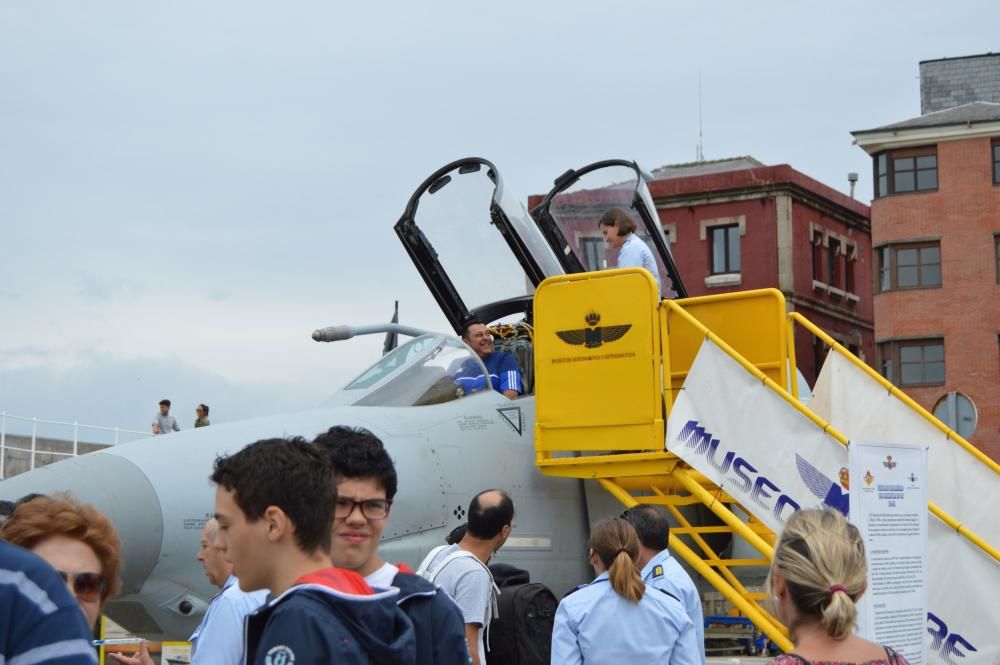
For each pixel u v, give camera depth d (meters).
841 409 12.12
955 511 11.72
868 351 61.09
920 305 51.25
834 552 4.41
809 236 56.03
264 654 3.75
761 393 10.27
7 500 8.59
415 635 4.25
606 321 11.05
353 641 3.82
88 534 4.15
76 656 3.46
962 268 50.72
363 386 11.22
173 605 9.01
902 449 9.20
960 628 10.28
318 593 3.87
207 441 9.48
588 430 11.00
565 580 11.37
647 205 14.20
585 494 11.63
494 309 14.00
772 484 10.10
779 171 54.44
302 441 4.23
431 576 6.84
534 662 7.56
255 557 4.04
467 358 11.39
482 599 6.80
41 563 3.51
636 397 10.83
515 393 11.73
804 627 4.46
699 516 12.80
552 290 11.34
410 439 10.27
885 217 52.16
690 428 10.59
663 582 7.61
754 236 54.84
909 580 9.09
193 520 8.96
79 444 30.72
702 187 55.69
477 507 7.09
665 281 14.54
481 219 13.60
